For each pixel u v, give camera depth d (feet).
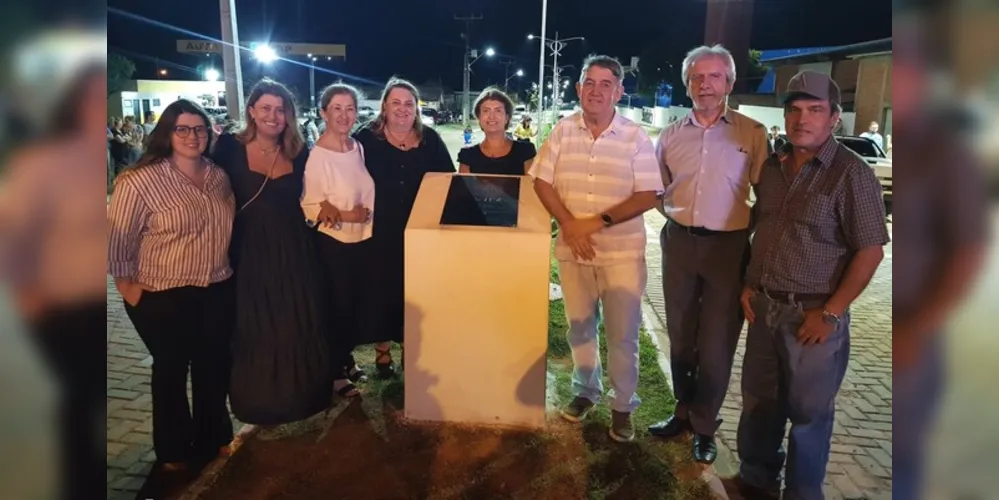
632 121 10.91
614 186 10.73
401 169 12.57
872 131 45.11
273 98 10.18
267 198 10.30
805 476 8.98
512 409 11.55
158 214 9.02
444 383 11.55
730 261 10.37
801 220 8.46
